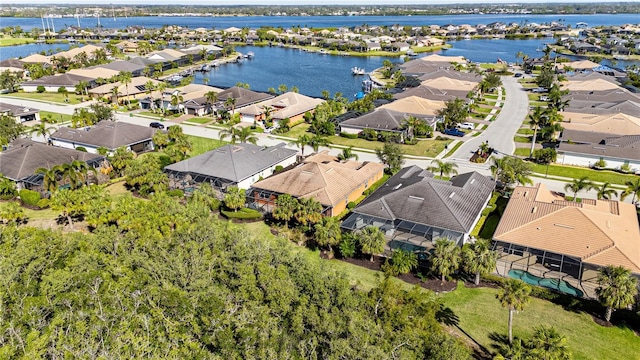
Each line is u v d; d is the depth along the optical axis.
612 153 83.00
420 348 33.59
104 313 36.03
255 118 118.00
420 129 102.19
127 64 179.38
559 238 50.69
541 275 49.84
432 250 53.34
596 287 47.19
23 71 179.50
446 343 33.84
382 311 37.81
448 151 93.69
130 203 57.31
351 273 51.28
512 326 42.31
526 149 94.62
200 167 74.06
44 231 51.00
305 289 40.50
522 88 160.75
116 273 42.66
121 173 80.81
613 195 72.38
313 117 120.12
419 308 38.31
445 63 189.38
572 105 123.12
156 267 42.75
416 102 117.94
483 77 163.62
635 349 39.44
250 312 37.06
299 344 34.16
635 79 162.00
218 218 64.62
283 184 67.06
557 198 63.75
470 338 40.81
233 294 40.62
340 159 82.38
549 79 153.50
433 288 48.22
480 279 49.59
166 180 69.81
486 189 66.75
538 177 80.12
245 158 76.44
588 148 85.62
